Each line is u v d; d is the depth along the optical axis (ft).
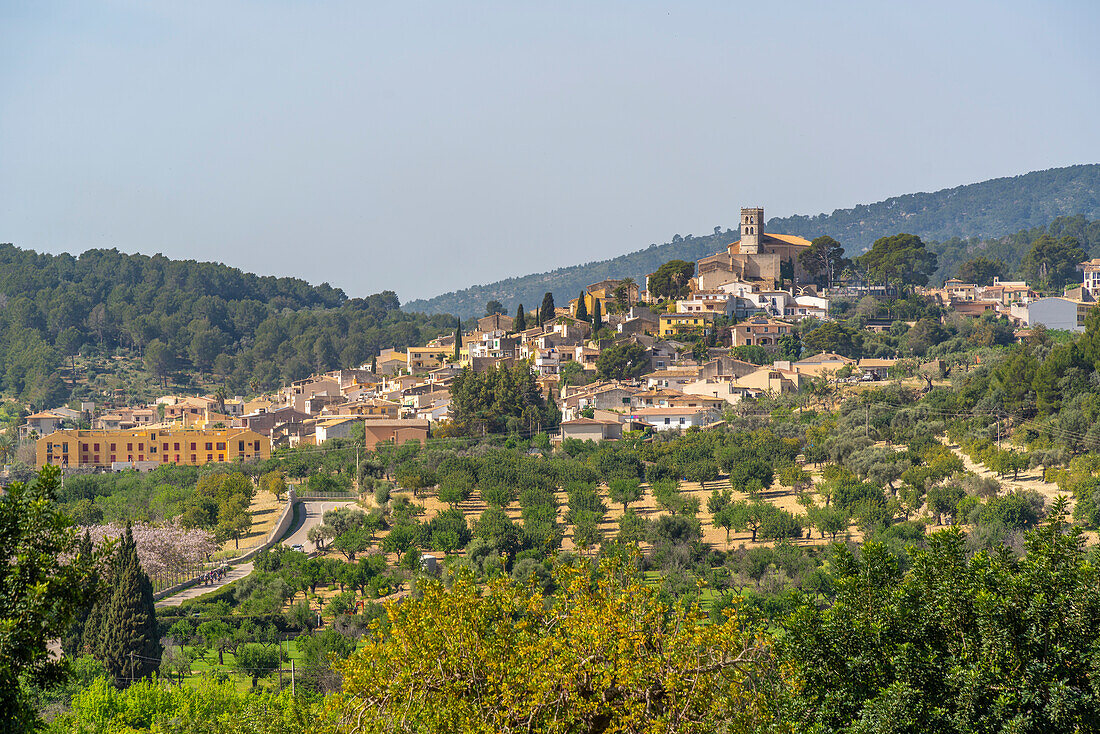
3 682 150.00
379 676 175.32
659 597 183.32
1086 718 177.06
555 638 173.58
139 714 322.14
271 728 290.35
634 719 163.94
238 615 483.10
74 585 160.15
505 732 165.27
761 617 186.39
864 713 184.14
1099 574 187.52
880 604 201.36
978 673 181.57
